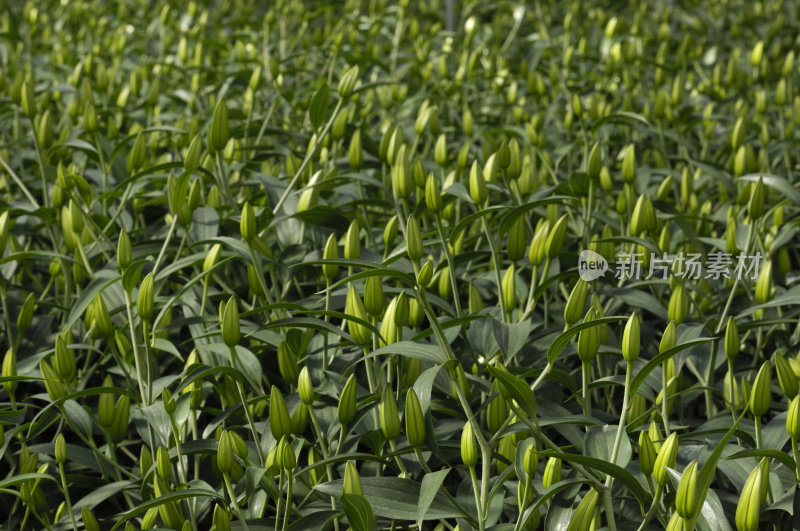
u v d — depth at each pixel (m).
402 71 4.56
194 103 3.88
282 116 3.78
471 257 2.17
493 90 4.14
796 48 5.19
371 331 1.62
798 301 1.75
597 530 1.44
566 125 3.21
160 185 3.07
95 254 2.58
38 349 2.39
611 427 1.49
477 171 1.73
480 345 1.87
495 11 6.60
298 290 2.41
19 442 1.94
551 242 1.72
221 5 6.65
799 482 1.37
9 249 2.63
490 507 1.53
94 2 6.38
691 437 1.61
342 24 4.79
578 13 5.44
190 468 2.02
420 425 1.40
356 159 2.38
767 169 3.06
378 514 1.45
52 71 4.67
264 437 1.66
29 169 3.38
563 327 1.91
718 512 1.27
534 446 1.33
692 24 5.71
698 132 3.98
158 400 1.90
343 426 1.52
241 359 1.82
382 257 2.20
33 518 2.00
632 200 2.26
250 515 1.77
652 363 1.31
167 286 2.57
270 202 2.39
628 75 3.71
